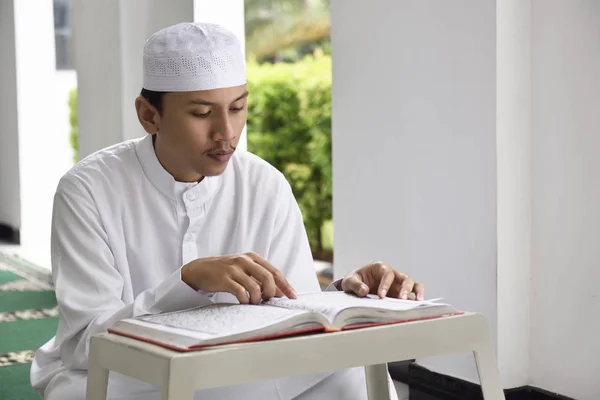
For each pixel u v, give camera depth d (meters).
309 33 8.80
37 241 8.25
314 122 6.55
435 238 3.19
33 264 6.96
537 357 2.97
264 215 2.09
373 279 1.72
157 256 2.01
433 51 3.14
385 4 3.35
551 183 2.87
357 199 3.57
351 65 3.56
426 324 1.42
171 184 1.97
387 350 1.38
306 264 2.12
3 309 5.08
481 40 2.93
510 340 2.96
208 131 1.79
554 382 2.91
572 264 2.81
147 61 1.81
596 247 2.71
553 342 2.90
